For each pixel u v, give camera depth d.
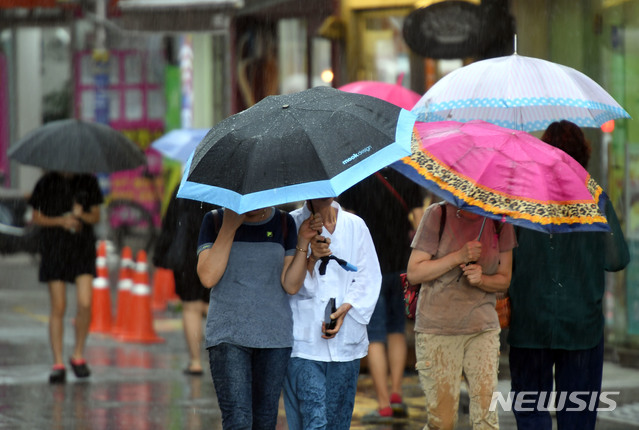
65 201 19.75
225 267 10.84
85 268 20.02
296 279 10.91
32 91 62.59
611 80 21.38
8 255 44.16
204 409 17.27
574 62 21.42
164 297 32.62
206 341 10.97
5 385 19.34
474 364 11.84
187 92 39.06
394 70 26.53
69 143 19.77
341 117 10.17
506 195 10.73
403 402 16.75
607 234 12.30
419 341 11.97
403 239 16.95
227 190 9.88
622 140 21.25
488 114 13.62
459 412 16.86
